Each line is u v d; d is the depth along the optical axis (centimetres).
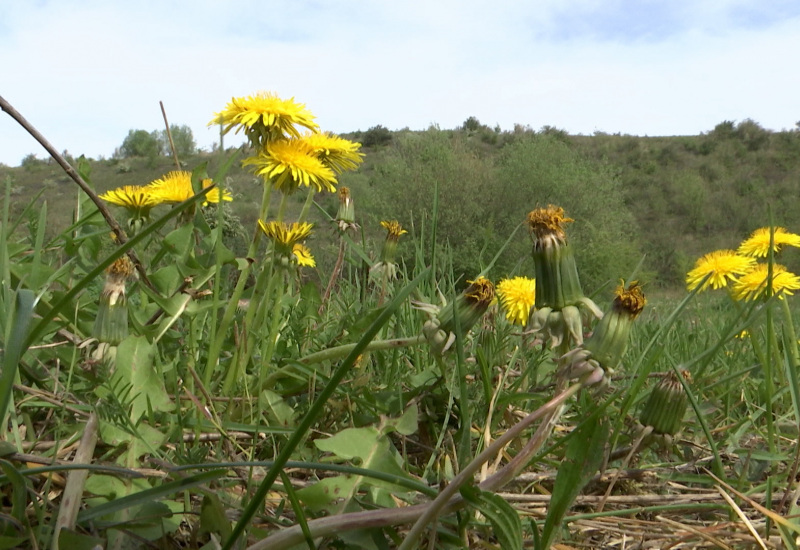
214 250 204
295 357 198
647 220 4097
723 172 4725
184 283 166
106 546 96
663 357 243
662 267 2870
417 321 229
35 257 134
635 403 172
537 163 2505
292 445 75
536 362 184
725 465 173
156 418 137
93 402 134
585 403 161
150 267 196
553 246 106
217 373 183
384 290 237
